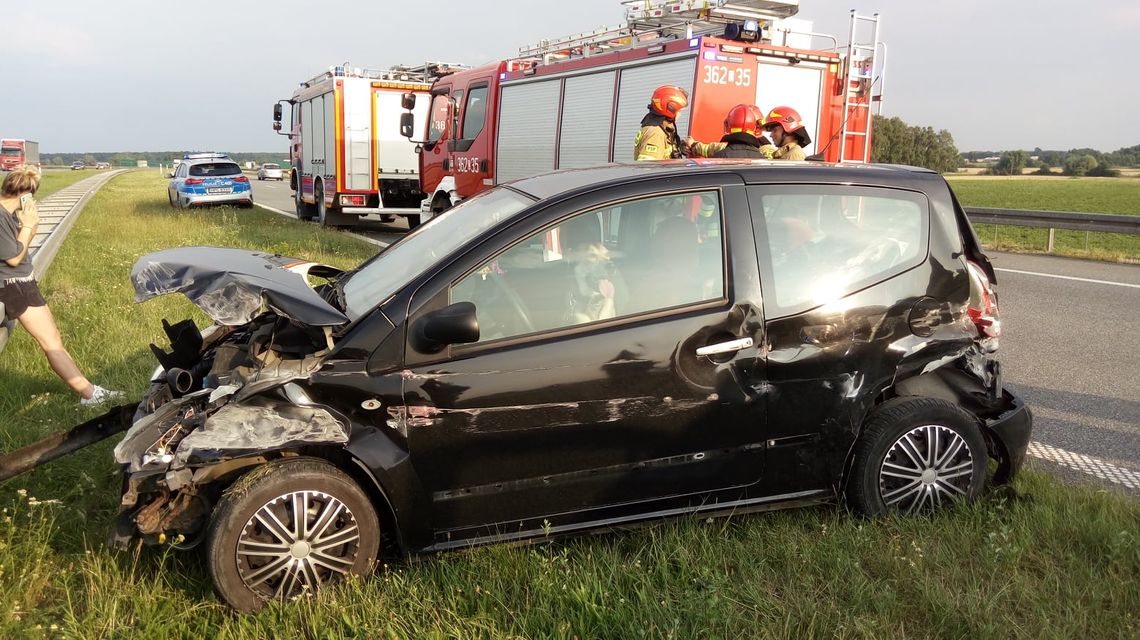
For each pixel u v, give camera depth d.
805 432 3.56
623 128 9.29
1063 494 3.91
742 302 3.42
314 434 2.96
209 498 3.17
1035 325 8.38
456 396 3.13
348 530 3.11
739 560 3.29
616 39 9.82
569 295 3.32
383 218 19.75
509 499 3.27
